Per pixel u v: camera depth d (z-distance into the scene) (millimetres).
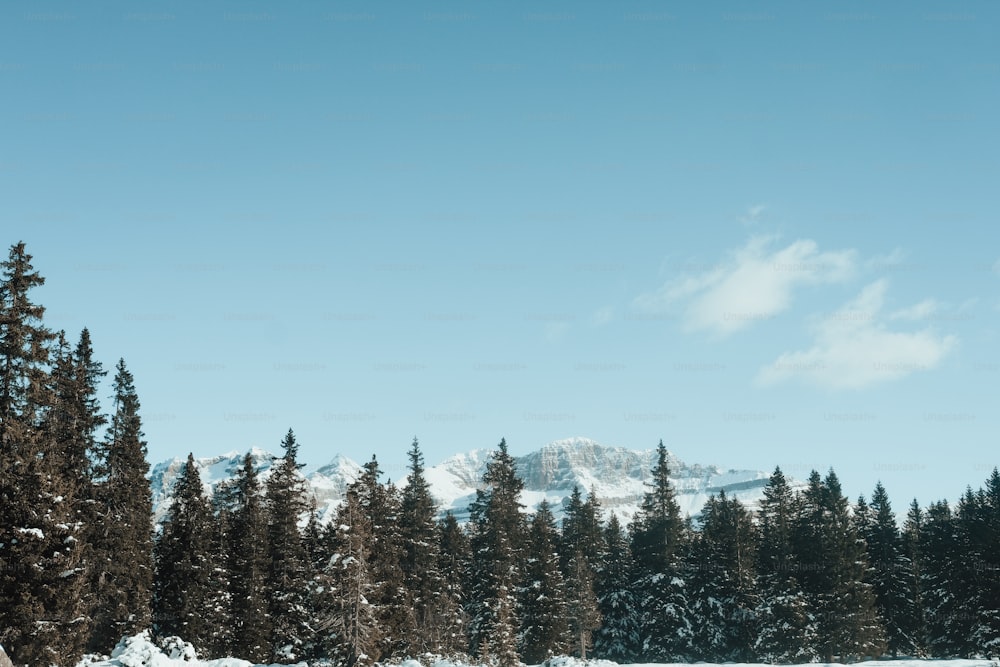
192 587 62406
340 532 56594
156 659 43344
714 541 88750
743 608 82250
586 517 96250
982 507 86188
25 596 39531
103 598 54625
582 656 79438
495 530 81562
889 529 92812
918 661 54781
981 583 80688
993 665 49812
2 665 26422
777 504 93062
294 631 64750
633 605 87875
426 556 75062
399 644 66562
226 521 69688
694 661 82750
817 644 79500
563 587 81750
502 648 69625
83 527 44000
